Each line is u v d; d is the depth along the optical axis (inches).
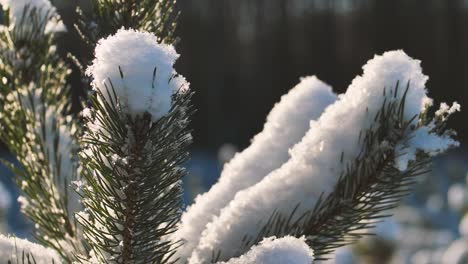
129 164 39.9
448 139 43.4
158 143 39.8
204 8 909.2
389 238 129.6
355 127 45.1
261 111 906.1
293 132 51.1
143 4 47.0
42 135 50.4
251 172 50.3
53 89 51.6
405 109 43.8
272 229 45.6
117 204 41.1
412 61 44.7
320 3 904.3
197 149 874.8
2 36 51.1
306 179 45.8
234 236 45.8
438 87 840.3
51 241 48.9
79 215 42.3
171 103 39.4
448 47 842.8
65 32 51.7
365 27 886.4
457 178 356.2
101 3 47.1
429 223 206.5
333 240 45.9
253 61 920.3
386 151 44.1
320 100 51.7
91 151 40.8
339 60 899.4
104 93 39.3
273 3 916.0
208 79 901.2
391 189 44.9
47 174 49.8
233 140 887.1
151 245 42.3
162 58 39.5
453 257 155.3
